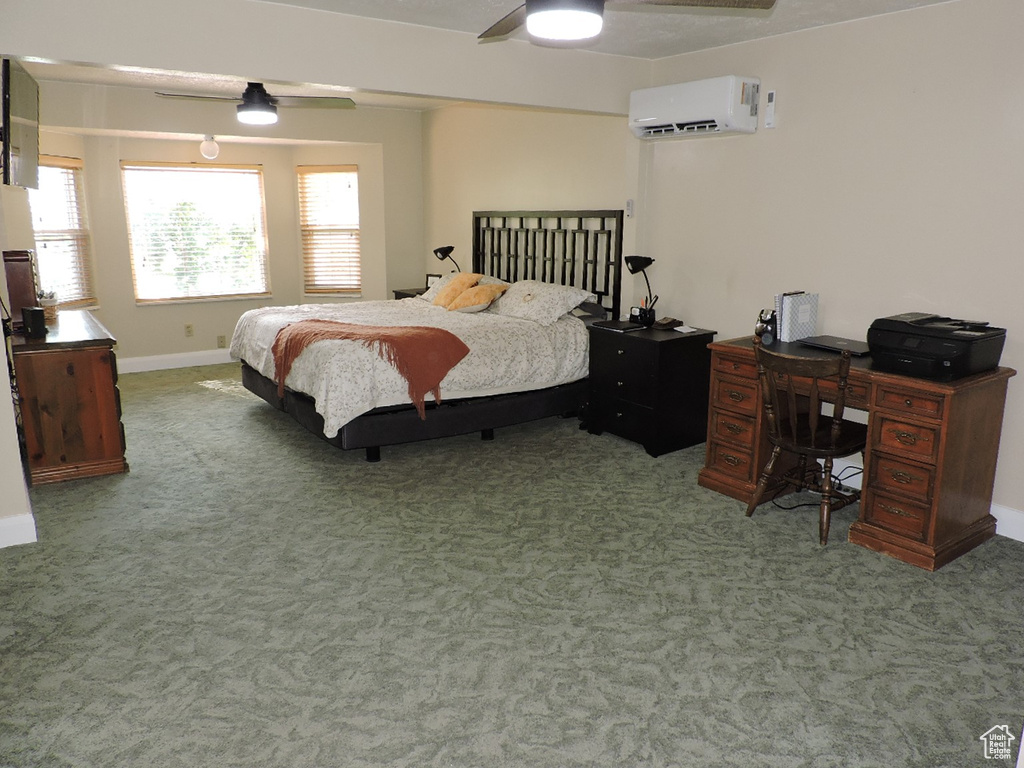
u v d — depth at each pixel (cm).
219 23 315
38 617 256
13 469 307
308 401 424
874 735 201
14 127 385
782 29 371
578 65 420
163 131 578
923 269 341
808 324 373
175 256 662
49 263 575
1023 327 311
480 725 204
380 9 337
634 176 465
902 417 294
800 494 373
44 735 199
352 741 198
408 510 351
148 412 517
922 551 295
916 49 330
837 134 365
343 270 718
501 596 273
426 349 412
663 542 318
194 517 342
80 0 287
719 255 433
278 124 623
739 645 242
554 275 544
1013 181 306
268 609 263
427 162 688
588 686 221
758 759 192
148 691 218
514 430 479
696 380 438
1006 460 323
